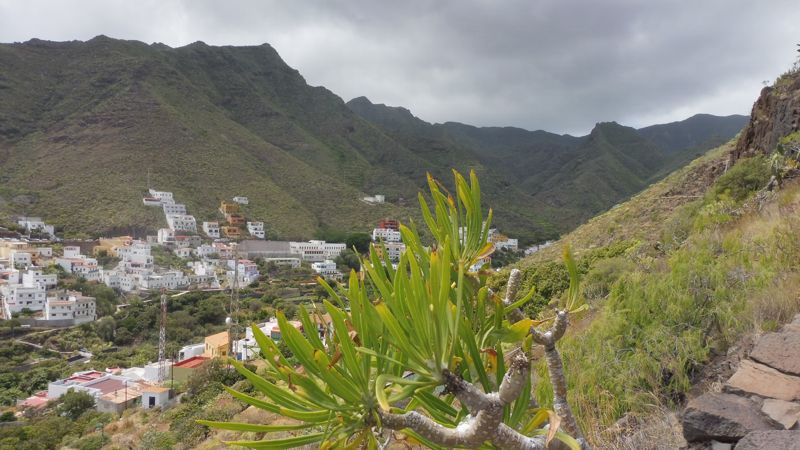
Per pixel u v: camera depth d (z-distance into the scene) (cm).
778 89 1521
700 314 312
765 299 297
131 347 4681
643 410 256
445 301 68
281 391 69
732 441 193
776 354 232
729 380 229
